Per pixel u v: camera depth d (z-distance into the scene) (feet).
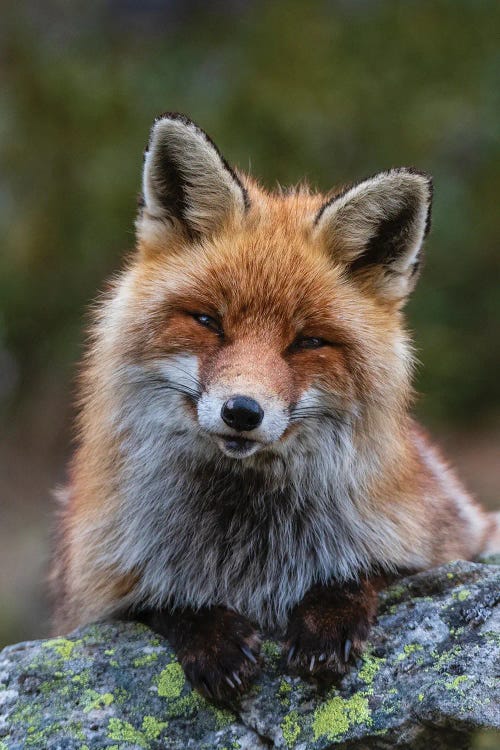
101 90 96.94
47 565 41.57
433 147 97.19
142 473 29.30
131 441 29.35
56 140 96.22
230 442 26.89
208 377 27.25
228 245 29.35
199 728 26.27
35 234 96.53
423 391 95.66
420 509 30.60
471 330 100.53
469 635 26.73
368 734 25.36
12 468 97.19
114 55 103.04
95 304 32.32
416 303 96.78
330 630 26.66
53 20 107.45
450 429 97.60
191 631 27.78
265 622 29.30
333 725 25.59
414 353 33.81
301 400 28.04
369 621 27.27
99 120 96.12
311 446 28.94
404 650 26.73
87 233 94.73
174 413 28.60
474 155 101.14
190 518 29.32
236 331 27.86
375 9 102.94
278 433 26.89
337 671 26.25
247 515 29.48
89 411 30.73
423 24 100.83
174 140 29.60
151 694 26.86
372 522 29.14
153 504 29.27
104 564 29.48
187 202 30.17
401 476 29.94
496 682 25.35
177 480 29.32
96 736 26.04
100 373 30.04
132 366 28.99
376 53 99.55
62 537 34.35
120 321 29.50
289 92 94.58
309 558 29.27
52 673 27.48
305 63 97.66
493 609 27.27
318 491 29.22
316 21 102.01
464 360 97.71
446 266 99.25
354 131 95.91
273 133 93.09
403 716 25.36
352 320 29.07
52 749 25.79
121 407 29.35
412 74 98.73
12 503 92.79
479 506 40.93
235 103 94.53
